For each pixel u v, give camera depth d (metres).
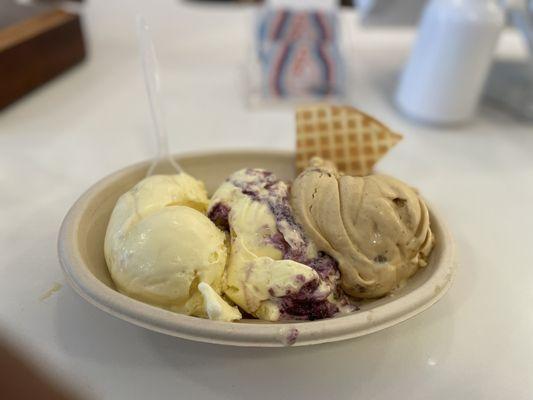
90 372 0.17
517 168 0.32
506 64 0.43
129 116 0.36
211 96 0.39
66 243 0.18
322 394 0.17
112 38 0.47
